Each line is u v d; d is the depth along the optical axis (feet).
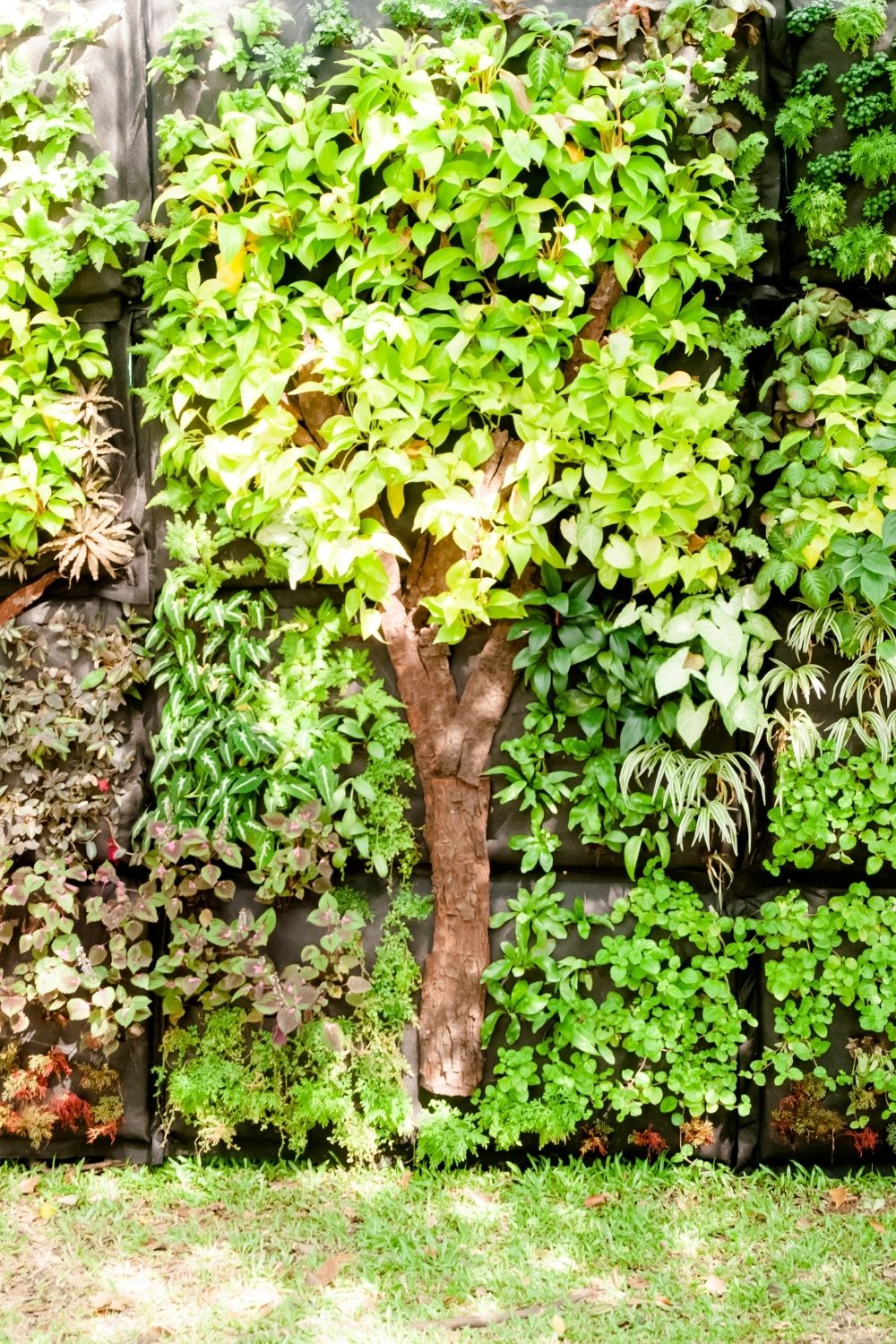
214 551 9.32
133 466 9.60
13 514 9.40
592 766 9.15
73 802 9.41
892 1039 8.98
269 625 9.44
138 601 9.59
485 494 9.15
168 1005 9.13
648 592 9.32
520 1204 8.56
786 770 8.99
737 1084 9.30
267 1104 9.07
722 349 9.09
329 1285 7.70
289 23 9.28
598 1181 8.87
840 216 9.05
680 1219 8.36
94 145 9.43
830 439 8.98
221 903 9.41
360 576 9.11
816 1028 9.04
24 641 9.50
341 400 9.36
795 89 9.05
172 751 9.20
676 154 9.10
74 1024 9.41
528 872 9.40
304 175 8.97
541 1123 8.99
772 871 9.12
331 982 9.27
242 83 9.26
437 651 9.32
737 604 9.05
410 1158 9.30
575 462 9.17
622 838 9.15
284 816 8.96
